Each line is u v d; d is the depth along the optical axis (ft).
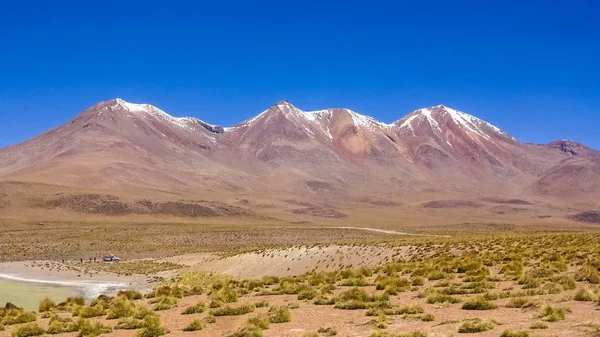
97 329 71.00
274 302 90.63
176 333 67.77
